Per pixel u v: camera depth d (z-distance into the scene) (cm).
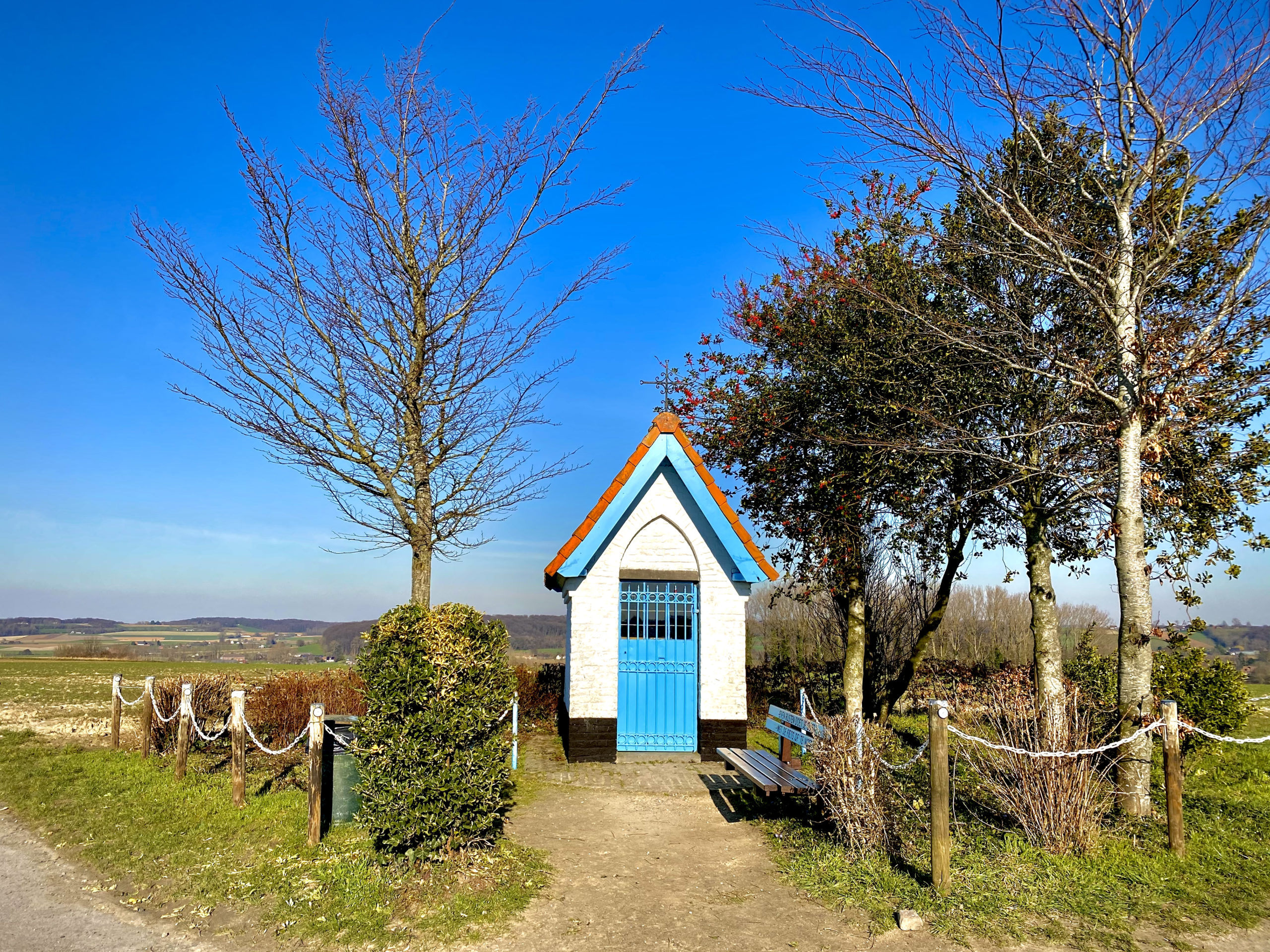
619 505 1289
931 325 1021
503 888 695
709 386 1606
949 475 1233
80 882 741
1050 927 603
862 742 789
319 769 806
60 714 1617
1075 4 852
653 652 1323
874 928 611
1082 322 1098
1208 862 716
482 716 761
